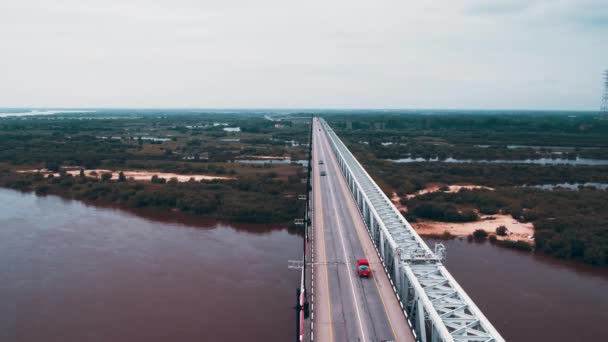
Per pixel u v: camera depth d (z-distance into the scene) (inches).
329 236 2331.4
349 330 1380.4
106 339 1753.2
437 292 1402.6
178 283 2268.7
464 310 1312.7
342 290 1670.8
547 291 2193.7
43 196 4333.2
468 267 2511.1
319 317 1462.8
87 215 3636.8
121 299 2090.3
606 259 2573.8
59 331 1813.5
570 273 2454.5
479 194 4042.8
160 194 3986.2
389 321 1440.7
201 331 1808.6
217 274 2386.8
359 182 3080.7
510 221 3412.9
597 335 1779.0
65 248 2790.4
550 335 1775.3
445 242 2987.2
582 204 3693.4
